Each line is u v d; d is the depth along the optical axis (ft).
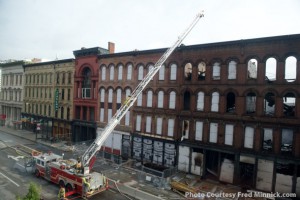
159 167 91.56
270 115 69.82
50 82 146.41
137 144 100.68
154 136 94.94
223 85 78.23
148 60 98.12
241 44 74.49
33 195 37.40
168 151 91.20
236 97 75.92
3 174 78.23
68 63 134.00
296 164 65.51
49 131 145.38
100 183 65.41
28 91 165.99
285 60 67.97
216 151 79.77
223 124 78.38
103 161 99.09
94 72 118.93
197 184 75.97
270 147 71.20
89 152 65.87
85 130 126.72
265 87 70.54
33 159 80.64
